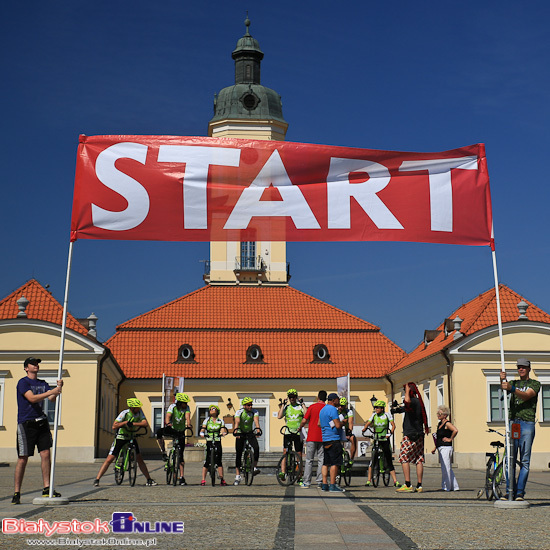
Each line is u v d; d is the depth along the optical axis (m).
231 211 15.24
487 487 14.84
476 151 15.70
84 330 42.12
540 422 36.66
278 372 52.00
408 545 8.85
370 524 10.66
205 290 56.94
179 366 51.75
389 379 50.81
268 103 60.88
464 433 36.22
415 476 26.53
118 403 51.03
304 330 54.22
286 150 15.41
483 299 41.59
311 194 15.38
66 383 40.91
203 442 46.47
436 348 40.62
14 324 40.94
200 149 15.32
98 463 39.50
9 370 40.75
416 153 15.59
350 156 15.47
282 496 15.32
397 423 48.50
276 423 51.56
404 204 15.47
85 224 14.98
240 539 9.21
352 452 21.14
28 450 13.40
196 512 11.88
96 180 15.05
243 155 15.35
